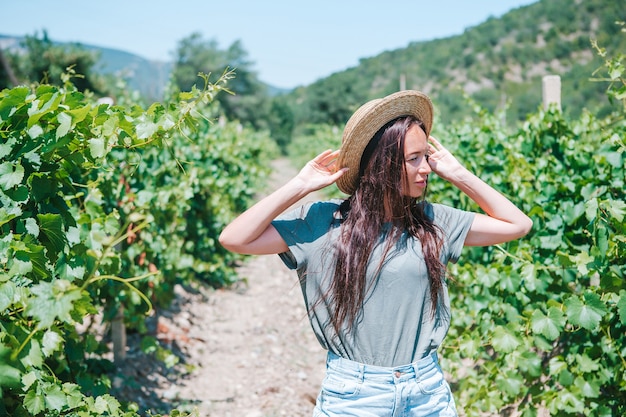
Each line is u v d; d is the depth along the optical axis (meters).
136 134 2.26
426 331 2.01
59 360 2.77
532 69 93.25
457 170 2.17
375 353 1.97
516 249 3.80
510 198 4.32
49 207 2.28
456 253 2.11
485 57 98.56
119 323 4.70
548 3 98.81
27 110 2.09
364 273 1.96
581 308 2.82
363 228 1.99
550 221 3.57
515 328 3.26
